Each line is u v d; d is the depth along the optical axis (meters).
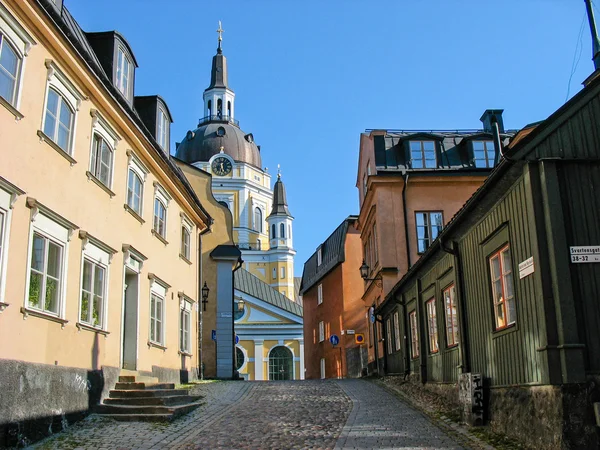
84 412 13.47
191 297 23.67
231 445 10.71
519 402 10.16
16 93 11.45
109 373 15.18
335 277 39.03
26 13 11.52
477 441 10.50
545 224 9.37
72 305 13.39
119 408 13.83
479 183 25.64
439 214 25.50
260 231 91.75
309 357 47.03
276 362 60.59
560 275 9.09
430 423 12.50
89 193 14.55
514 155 9.59
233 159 89.56
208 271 28.75
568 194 9.41
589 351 8.90
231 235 29.89
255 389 19.78
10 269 10.93
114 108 15.63
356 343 35.81
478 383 11.74
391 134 28.30
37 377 11.51
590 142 9.59
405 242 25.11
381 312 24.89
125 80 17.83
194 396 16.48
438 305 15.63
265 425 12.71
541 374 9.30
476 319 12.52
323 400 16.80
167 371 20.30
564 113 9.59
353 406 15.48
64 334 12.96
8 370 10.51
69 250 13.35
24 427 10.85
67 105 13.63
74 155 13.77
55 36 12.48
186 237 23.75
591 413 8.66
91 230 14.59
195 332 24.17
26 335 11.38
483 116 29.22
